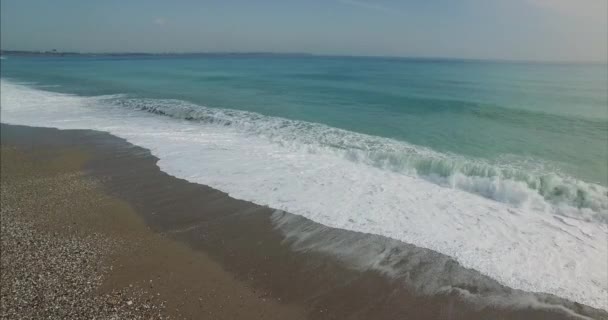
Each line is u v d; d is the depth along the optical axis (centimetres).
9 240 598
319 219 686
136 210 723
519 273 527
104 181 872
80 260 548
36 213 705
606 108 1752
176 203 755
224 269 537
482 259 560
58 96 2138
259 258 567
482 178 830
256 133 1297
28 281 492
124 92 2378
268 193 800
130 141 1195
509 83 3100
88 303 454
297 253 580
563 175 888
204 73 4347
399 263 554
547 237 622
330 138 1221
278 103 1955
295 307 462
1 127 1370
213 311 449
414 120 1523
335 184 848
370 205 743
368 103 1970
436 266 546
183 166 965
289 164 980
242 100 2052
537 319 448
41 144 1170
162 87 2711
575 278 515
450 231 641
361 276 525
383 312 455
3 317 424
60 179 885
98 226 658
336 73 4616
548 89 2577
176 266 541
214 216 700
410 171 941
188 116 1578
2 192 806
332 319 442
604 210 700
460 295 487
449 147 1121
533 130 1337
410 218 688
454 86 2848
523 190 763
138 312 441
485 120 1520
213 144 1161
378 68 6081
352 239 619
